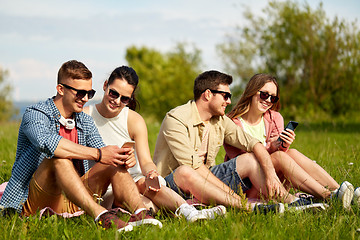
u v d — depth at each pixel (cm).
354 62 2181
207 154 414
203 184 348
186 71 3603
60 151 303
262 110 433
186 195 363
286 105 2258
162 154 410
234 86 2370
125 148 320
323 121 2028
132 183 324
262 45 2339
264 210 325
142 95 3506
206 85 402
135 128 385
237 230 266
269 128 448
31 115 325
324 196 357
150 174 348
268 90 429
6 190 325
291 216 310
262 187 371
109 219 291
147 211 310
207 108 405
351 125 1711
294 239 271
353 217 312
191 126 401
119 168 324
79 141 349
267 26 2330
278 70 2294
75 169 315
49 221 296
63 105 340
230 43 2369
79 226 301
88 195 302
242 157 384
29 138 316
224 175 389
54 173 308
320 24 2238
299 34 2231
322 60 2211
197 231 285
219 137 415
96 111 383
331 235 275
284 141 393
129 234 281
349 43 2173
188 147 389
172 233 276
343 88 2194
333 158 575
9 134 967
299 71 2272
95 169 328
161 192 343
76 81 330
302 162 390
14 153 646
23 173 325
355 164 512
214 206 345
